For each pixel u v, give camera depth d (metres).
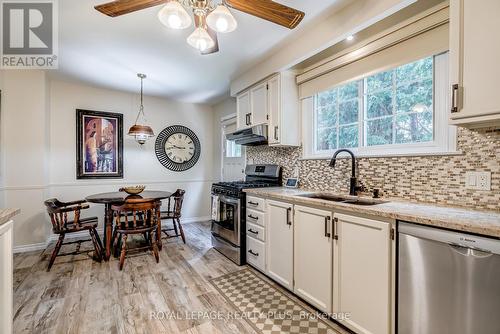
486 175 1.48
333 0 1.81
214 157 5.07
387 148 2.08
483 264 1.06
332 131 2.65
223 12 1.41
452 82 1.30
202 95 4.36
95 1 1.85
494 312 1.03
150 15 2.02
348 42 2.29
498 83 1.15
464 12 1.25
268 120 2.90
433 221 1.20
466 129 1.56
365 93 2.30
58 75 3.38
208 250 3.25
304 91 2.79
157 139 4.49
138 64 3.02
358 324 1.58
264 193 2.44
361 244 1.55
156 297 2.09
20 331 1.65
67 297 2.07
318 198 2.18
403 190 1.89
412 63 1.89
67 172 3.71
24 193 3.17
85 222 2.89
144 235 3.46
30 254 3.04
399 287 1.36
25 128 3.17
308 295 1.95
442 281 1.18
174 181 4.67
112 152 4.05
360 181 2.22
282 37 2.35
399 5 1.57
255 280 2.41
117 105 4.11
